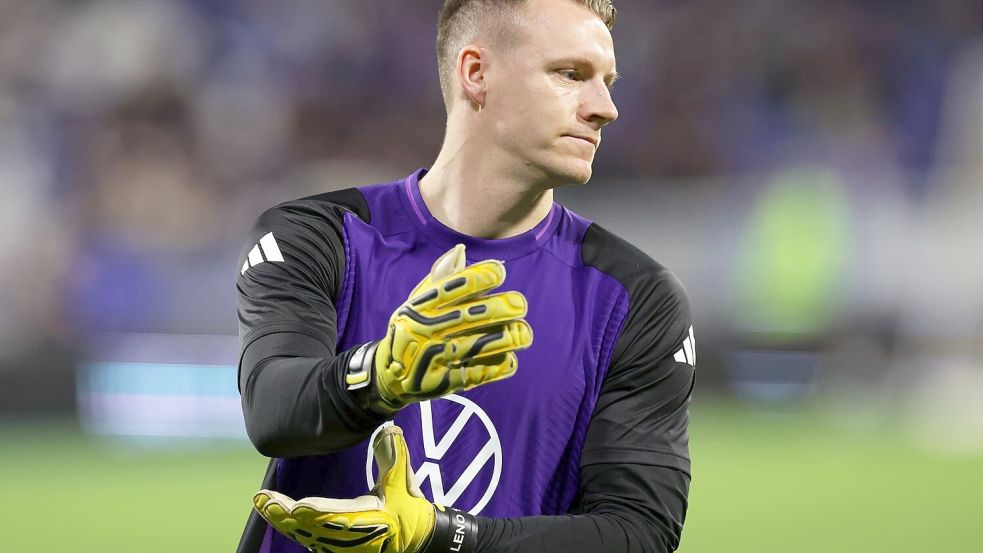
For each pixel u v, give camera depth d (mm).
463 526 8156
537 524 8500
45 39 51406
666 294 9398
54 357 35875
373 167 54875
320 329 8602
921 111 55344
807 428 38031
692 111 55469
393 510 7840
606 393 9195
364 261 9102
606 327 9180
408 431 8828
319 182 53062
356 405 7516
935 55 55938
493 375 7184
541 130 8828
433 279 7270
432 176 9398
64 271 43438
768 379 43000
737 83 55844
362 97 55562
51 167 49062
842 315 44000
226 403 35781
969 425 40094
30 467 29656
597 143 9008
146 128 51000
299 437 7793
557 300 9188
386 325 8992
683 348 9453
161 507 24828
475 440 8883
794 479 28781
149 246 46125
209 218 49750
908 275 45281
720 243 47781
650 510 8961
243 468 29828
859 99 54812
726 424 37594
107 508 24797
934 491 27609
